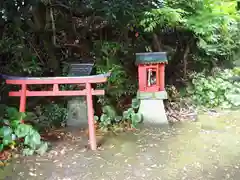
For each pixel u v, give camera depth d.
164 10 4.30
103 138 3.94
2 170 3.00
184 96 5.65
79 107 4.34
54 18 4.64
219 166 3.09
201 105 5.51
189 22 4.80
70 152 3.47
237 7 6.48
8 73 4.30
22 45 4.37
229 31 6.42
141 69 4.34
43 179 2.84
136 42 5.32
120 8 3.78
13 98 4.31
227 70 6.60
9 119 3.53
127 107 4.80
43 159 3.27
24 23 4.37
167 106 5.20
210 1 5.03
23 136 3.39
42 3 4.29
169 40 6.02
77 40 4.97
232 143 3.73
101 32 5.05
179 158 3.30
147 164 3.16
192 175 2.90
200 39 5.66
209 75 6.29
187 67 6.28
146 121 4.40
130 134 4.11
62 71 4.67
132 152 3.49
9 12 3.64
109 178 2.86
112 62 4.74
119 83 4.73
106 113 4.43
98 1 3.81
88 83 3.54
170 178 2.85
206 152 3.46
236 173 2.93
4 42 4.21
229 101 5.57
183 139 3.90
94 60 4.73
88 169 3.05
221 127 4.39
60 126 4.33
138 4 3.93
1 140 3.39
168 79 5.93
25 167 3.07
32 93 3.62
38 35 4.66
